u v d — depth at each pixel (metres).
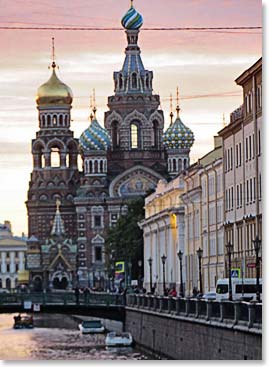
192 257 180.88
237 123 141.50
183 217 191.88
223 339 94.31
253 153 133.38
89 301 170.75
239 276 120.44
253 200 134.00
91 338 172.12
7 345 160.62
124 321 164.75
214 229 160.38
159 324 128.00
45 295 172.88
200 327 103.69
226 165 150.62
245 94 137.12
